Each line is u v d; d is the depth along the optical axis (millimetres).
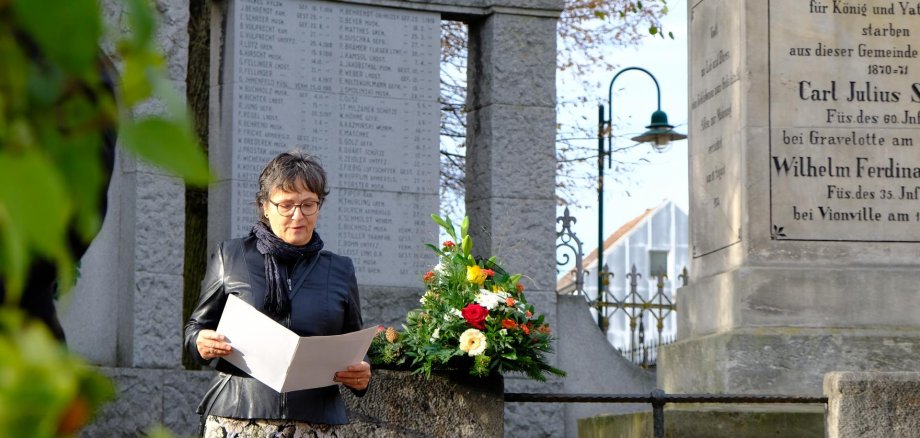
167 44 9711
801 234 7961
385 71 10867
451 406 6195
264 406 4812
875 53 8070
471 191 11273
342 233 10648
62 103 1109
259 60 10461
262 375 4719
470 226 11227
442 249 6469
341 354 4781
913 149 8055
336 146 10680
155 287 9641
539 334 6293
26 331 1057
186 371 9625
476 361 6074
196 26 12211
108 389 1125
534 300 10969
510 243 10961
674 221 32844
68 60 1086
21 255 1029
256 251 5023
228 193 10305
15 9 1061
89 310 9547
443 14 11109
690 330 8781
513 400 6348
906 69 8070
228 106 10398
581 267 12344
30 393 1015
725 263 8289
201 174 1119
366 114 10789
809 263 7949
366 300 10570
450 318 6156
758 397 6285
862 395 6145
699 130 8797
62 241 1120
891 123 8055
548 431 10859
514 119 11062
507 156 11023
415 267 10828
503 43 11070
